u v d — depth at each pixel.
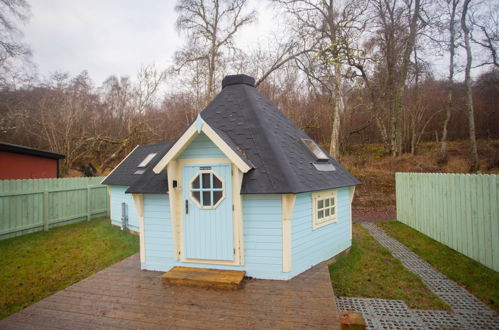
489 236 5.69
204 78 22.44
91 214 12.52
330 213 6.59
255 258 5.16
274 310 4.00
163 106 29.41
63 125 22.81
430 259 6.68
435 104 26.30
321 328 3.54
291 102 23.22
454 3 18.41
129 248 8.27
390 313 4.32
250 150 5.58
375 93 21.91
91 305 4.31
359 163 19.72
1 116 20.17
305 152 6.68
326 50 16.62
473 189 6.23
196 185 5.39
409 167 18.25
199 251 5.36
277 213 5.05
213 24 20.91
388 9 20.02
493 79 22.77
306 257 5.62
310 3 17.55
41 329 3.74
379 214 13.30
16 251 7.89
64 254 7.71
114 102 29.44
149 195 5.81
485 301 4.59
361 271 6.10
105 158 23.86
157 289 4.80
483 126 25.16
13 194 9.35
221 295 4.50
